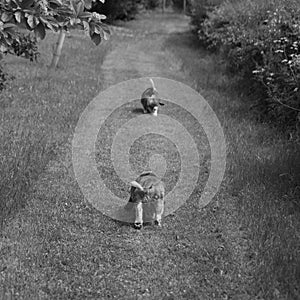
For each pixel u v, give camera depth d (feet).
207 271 18.37
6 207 21.83
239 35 48.21
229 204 23.90
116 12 118.01
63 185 25.54
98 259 19.02
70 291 16.90
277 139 32.55
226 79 51.90
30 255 18.81
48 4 18.08
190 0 100.37
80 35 85.71
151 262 18.99
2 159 26.96
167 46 82.48
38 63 57.31
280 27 37.63
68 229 21.24
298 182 24.85
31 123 34.63
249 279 17.76
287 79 31.91
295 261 18.17
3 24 18.06
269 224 21.22
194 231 21.48
